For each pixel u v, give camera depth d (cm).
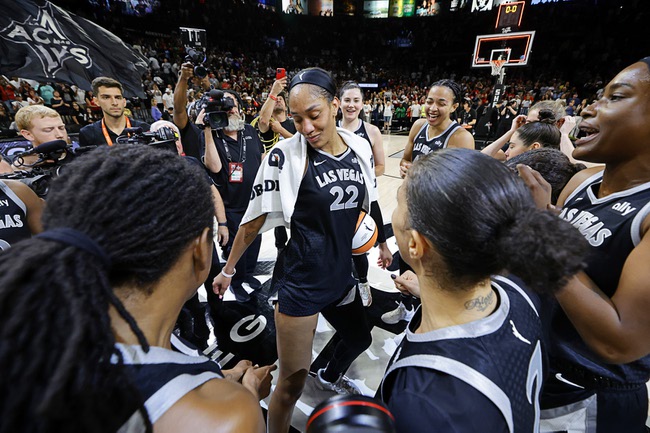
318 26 2028
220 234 195
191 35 197
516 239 37
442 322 50
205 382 39
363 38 2016
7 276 28
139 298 39
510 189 43
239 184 215
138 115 763
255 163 223
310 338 112
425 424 38
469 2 1823
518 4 784
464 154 47
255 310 212
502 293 54
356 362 174
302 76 96
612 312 57
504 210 41
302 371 109
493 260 42
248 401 38
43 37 153
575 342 80
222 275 121
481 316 49
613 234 69
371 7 2045
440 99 210
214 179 213
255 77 1479
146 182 37
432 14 1959
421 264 50
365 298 211
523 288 62
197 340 188
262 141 294
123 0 1282
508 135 192
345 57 2031
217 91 188
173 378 36
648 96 62
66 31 162
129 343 37
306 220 106
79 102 702
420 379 43
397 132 1209
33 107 156
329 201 104
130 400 32
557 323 82
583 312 58
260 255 288
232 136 215
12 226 105
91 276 32
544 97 1094
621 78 66
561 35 1559
